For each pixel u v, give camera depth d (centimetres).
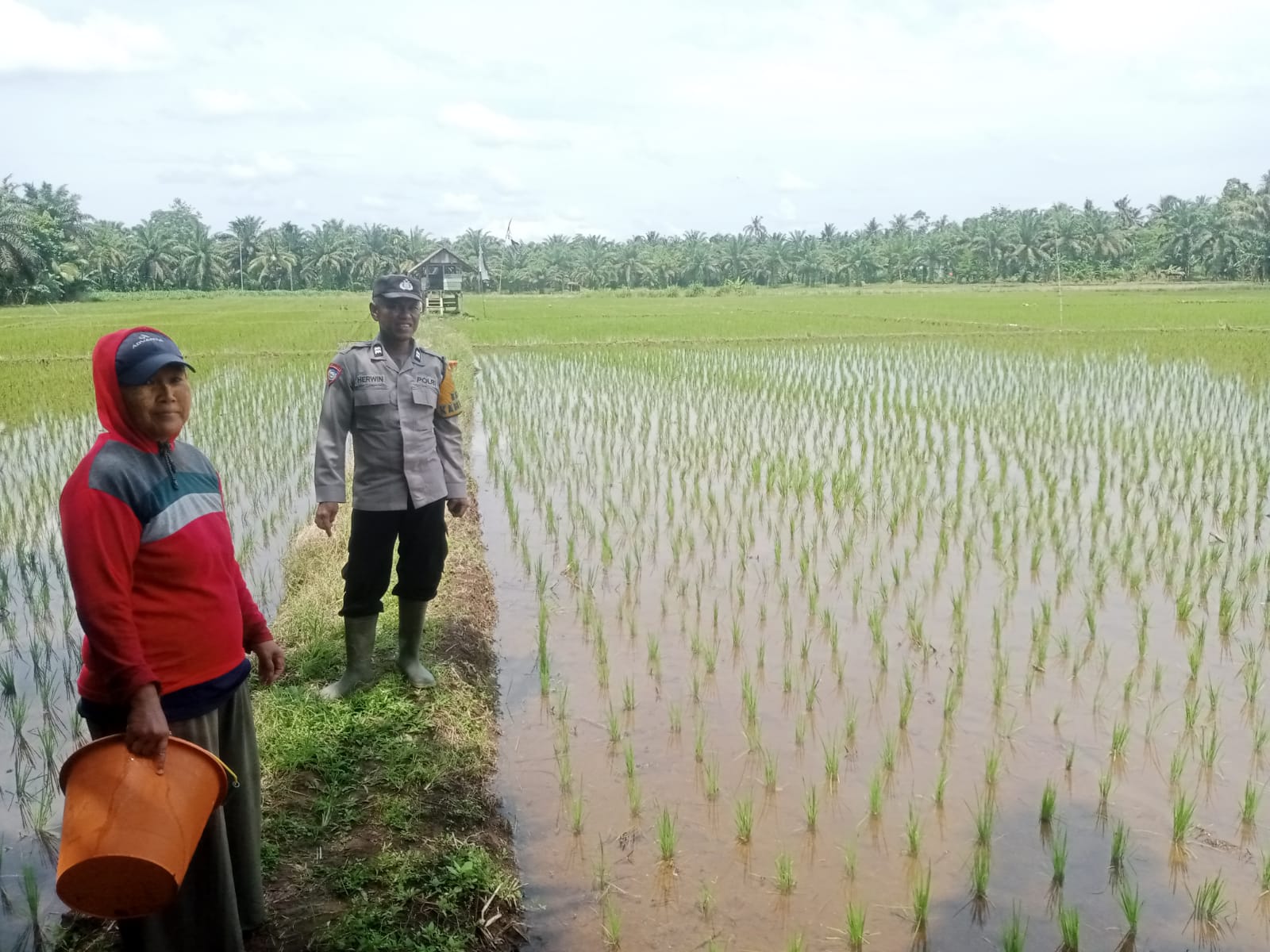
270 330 2728
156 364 244
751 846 380
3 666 534
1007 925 335
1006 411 1276
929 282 8344
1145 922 337
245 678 283
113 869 233
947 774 432
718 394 1452
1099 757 446
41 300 5631
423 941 307
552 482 952
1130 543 700
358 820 365
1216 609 622
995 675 529
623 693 514
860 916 326
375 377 439
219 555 272
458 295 3759
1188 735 466
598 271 8438
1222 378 1543
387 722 432
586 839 386
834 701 504
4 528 770
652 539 770
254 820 297
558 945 327
